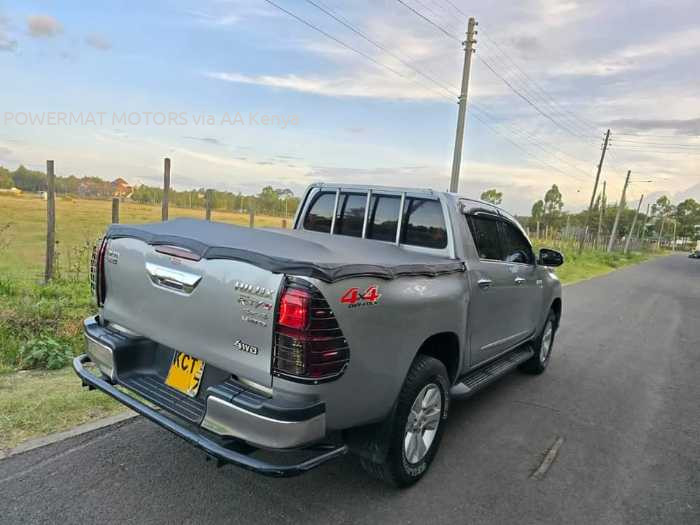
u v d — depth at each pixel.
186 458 3.37
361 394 2.63
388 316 2.75
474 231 4.12
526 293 5.11
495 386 5.66
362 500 3.10
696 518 3.19
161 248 2.86
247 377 2.46
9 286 7.06
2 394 4.07
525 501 3.26
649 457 4.06
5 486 2.92
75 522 2.65
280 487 3.16
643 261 47.81
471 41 18.20
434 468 3.60
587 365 6.86
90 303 6.66
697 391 5.97
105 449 3.42
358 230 4.35
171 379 2.93
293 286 2.30
